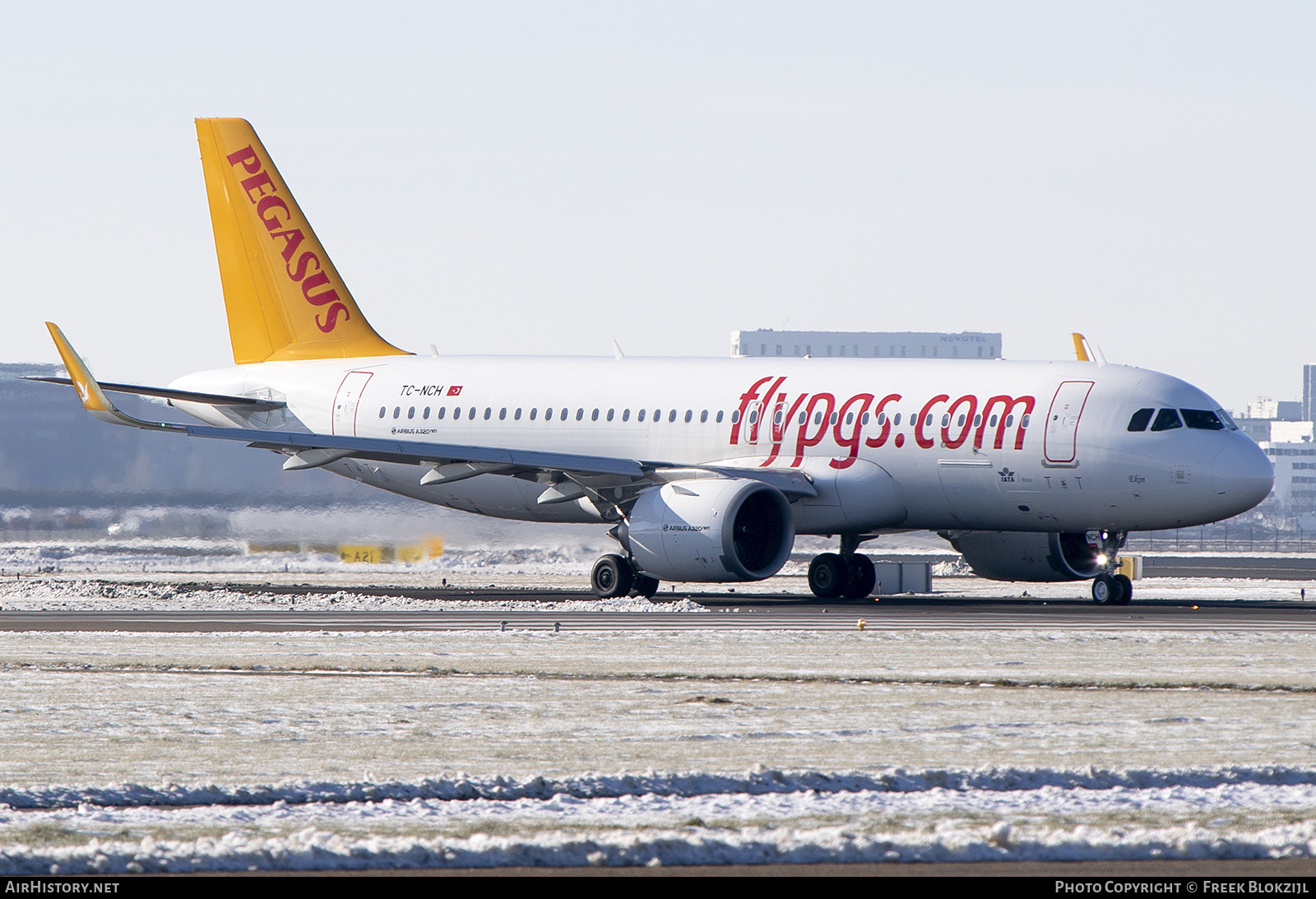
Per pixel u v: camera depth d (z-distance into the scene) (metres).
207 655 86.62
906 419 142.25
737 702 67.00
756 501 142.75
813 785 48.47
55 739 56.84
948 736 57.69
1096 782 48.91
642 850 39.72
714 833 41.78
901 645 93.12
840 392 146.88
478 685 72.94
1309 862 39.19
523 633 100.94
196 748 54.94
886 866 38.97
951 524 144.25
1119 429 133.38
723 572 135.62
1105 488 134.00
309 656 85.81
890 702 66.94
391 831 42.09
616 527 142.38
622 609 129.88
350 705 65.88
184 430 143.50
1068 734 58.25
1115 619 117.75
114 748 54.94
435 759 52.81
